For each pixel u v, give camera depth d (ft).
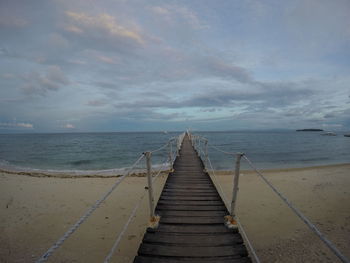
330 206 18.42
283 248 12.03
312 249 11.74
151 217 9.45
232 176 31.50
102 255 11.68
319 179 29.22
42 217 16.40
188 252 7.60
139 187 24.93
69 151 86.12
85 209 18.02
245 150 83.61
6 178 30.09
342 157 62.75
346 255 11.07
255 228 14.61
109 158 62.03
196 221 9.94
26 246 12.55
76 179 29.76
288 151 80.43
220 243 8.18
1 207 18.29
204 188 15.62
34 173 35.63
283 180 28.66
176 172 20.90
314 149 90.48
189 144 50.42
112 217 16.35
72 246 12.48
